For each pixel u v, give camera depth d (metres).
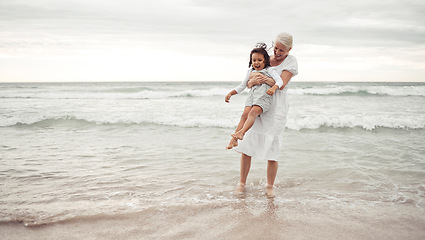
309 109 12.46
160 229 2.39
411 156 5.07
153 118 9.38
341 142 6.33
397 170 4.24
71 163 4.62
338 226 2.47
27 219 2.53
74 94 22.34
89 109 12.48
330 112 11.43
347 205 2.97
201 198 3.14
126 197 3.14
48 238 2.23
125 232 2.33
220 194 3.29
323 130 7.98
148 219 2.58
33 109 12.42
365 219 2.61
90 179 3.79
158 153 5.36
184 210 2.79
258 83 3.21
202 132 7.69
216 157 5.07
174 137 7.02
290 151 5.48
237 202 3.03
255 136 3.38
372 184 3.67
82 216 2.59
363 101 16.38
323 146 5.89
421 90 21.06
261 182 3.78
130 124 8.96
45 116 9.70
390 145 6.01
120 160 4.84
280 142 3.36
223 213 2.73
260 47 3.27
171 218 2.61
